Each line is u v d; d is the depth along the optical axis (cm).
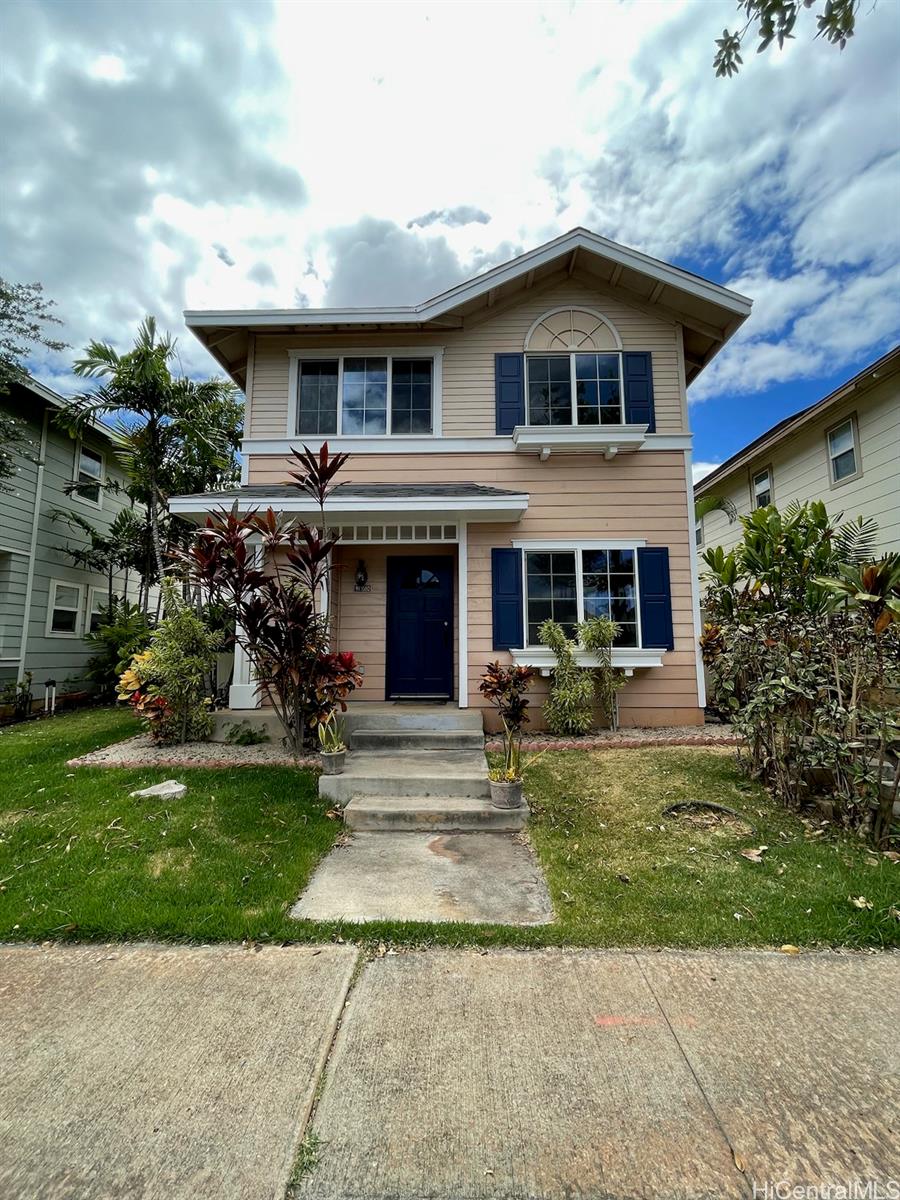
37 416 1181
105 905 313
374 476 791
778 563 718
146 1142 170
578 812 453
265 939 285
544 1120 177
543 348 810
